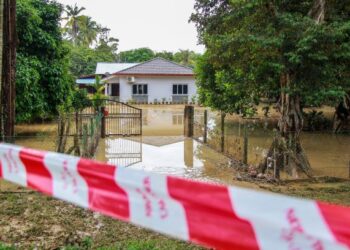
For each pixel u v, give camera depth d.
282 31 8.30
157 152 12.57
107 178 1.86
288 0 9.05
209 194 1.52
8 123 8.42
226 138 14.86
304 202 1.32
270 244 1.37
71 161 2.03
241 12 9.09
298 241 1.32
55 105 16.42
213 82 16.69
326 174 9.65
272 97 13.34
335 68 8.80
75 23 51.91
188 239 1.57
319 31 7.87
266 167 9.23
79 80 34.94
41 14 15.95
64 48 17.09
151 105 30.59
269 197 1.39
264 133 16.38
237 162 10.50
